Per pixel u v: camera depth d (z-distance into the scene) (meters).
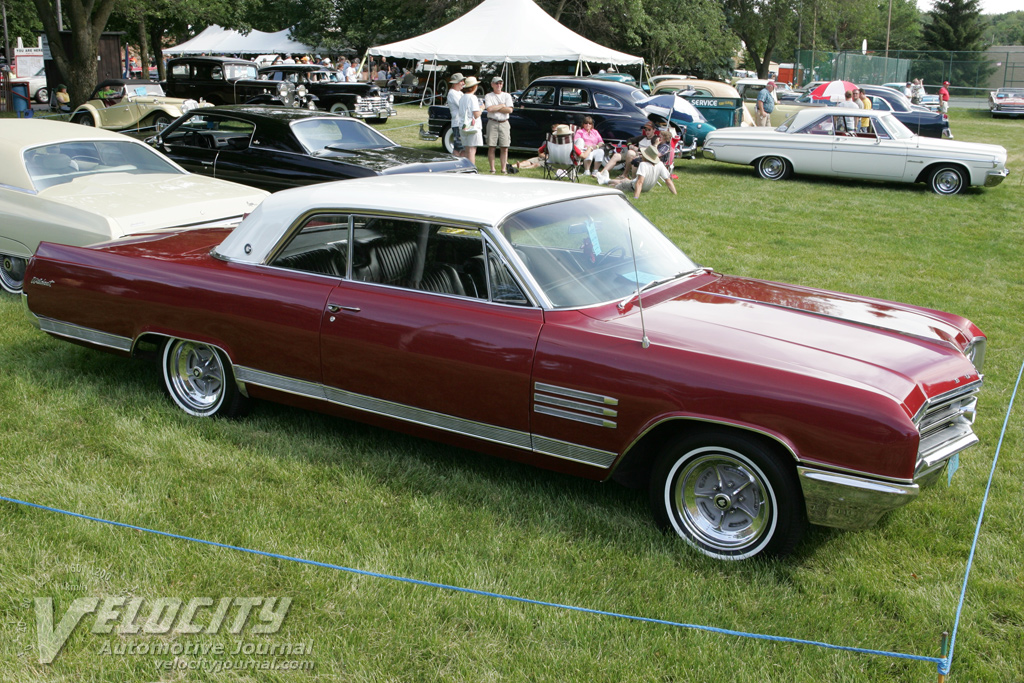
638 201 12.90
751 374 3.27
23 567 3.26
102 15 22.41
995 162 13.91
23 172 6.54
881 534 3.65
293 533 3.55
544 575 3.26
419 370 3.89
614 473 3.63
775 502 3.29
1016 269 9.04
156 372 5.41
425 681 2.71
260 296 4.30
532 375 3.62
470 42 19.08
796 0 49.97
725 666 2.77
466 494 3.94
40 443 4.33
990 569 3.38
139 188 6.73
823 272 8.64
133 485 3.94
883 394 3.12
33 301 5.08
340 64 33.47
